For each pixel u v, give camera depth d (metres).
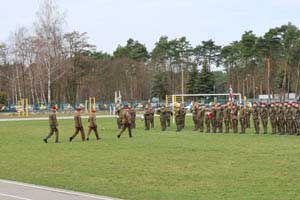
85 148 34.62
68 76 124.31
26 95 131.00
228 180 20.52
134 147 34.41
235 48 145.25
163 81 143.62
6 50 134.38
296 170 22.70
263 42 125.81
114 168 24.70
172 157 28.41
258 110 45.41
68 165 26.20
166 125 56.66
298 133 43.00
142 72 148.88
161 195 17.86
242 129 46.69
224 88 165.12
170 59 161.62
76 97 139.62
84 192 18.78
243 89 144.38
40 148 35.41
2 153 32.66
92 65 135.75
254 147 32.81
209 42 158.38
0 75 135.50
